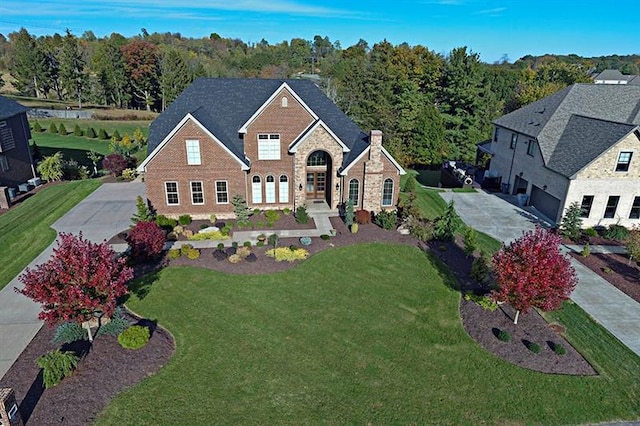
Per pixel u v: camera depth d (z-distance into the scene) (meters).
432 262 25.50
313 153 33.44
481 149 47.56
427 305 20.98
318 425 13.96
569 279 17.41
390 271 24.31
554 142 34.84
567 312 20.64
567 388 15.77
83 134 65.62
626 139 29.16
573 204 30.14
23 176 38.81
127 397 14.69
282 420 14.10
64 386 14.88
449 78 57.94
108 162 42.47
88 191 37.81
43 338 17.58
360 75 73.25
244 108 33.19
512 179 40.03
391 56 87.56
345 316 19.91
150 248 23.75
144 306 20.11
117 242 26.92
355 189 32.22
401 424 14.08
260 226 29.91
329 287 22.41
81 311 16.05
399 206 33.03
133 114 83.94
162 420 13.91
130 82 95.50
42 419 13.57
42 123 72.44
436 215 34.12
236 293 21.48
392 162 31.55
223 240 27.62
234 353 17.14
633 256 25.44
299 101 30.97
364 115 65.50
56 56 99.94
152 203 30.47
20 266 24.08
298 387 15.49
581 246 28.52
